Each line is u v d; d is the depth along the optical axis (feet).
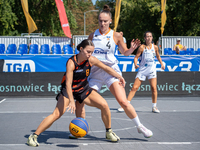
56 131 19.94
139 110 30.96
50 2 105.60
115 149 15.26
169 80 45.11
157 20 113.09
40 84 43.01
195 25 111.34
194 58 53.16
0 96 42.24
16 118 25.13
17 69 49.65
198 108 32.76
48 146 15.70
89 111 29.81
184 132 19.88
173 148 15.53
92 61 16.08
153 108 29.43
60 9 71.15
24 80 42.70
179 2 108.88
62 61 50.70
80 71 15.53
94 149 15.20
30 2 103.35
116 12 77.82
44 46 69.87
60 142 16.74
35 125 21.97
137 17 122.42
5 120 24.12
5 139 17.35
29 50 68.95
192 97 44.86
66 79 15.21
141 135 18.89
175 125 22.43
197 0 107.34
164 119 25.22
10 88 42.47
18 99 40.65
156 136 18.60
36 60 50.01
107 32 17.84
